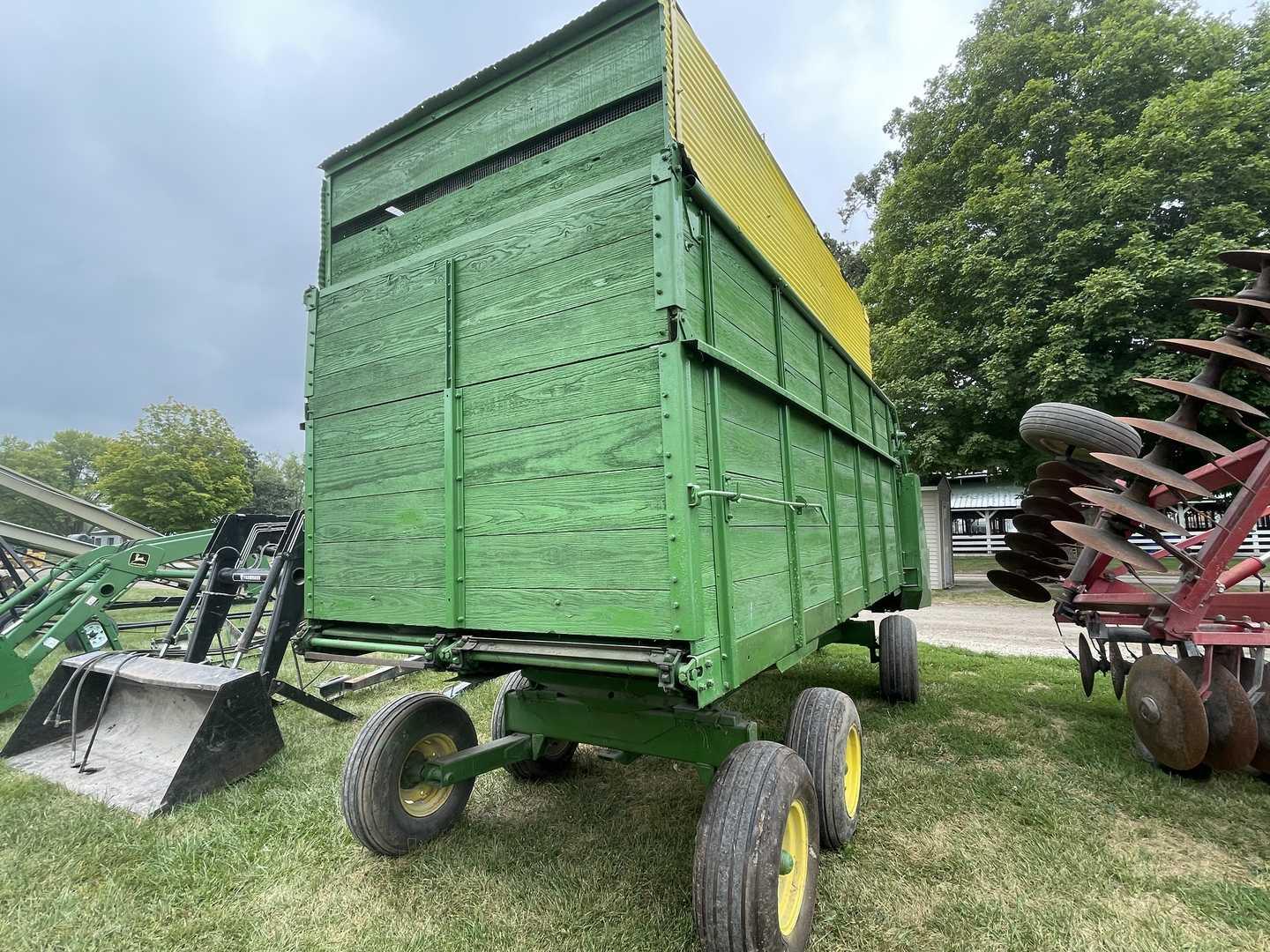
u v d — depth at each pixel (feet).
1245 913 7.95
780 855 6.72
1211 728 11.41
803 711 9.85
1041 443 14.65
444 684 20.71
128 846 9.84
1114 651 14.33
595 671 6.66
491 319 7.93
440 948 7.48
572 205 7.36
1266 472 11.37
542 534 7.22
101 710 13.15
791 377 10.28
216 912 8.27
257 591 21.65
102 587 20.99
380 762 9.20
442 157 9.32
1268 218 34.12
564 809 11.19
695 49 8.02
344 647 8.93
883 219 51.24
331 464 9.54
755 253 8.86
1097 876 8.82
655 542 6.35
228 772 12.05
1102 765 12.71
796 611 9.05
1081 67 40.22
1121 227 34.47
